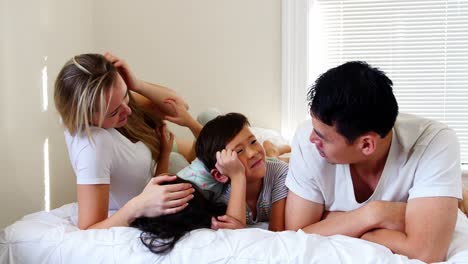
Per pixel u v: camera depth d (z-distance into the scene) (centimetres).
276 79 258
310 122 131
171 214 120
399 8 257
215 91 262
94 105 129
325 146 109
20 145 174
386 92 103
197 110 262
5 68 165
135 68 262
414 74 261
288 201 130
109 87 130
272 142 224
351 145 107
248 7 255
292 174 129
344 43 262
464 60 257
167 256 107
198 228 120
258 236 109
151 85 171
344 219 117
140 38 261
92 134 133
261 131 235
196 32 259
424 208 107
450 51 257
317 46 263
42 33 194
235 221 129
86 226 129
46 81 197
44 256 114
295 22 252
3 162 163
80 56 137
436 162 110
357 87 101
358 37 261
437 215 106
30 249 115
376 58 261
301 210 126
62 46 216
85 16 248
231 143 142
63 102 132
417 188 111
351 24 261
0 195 161
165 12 259
